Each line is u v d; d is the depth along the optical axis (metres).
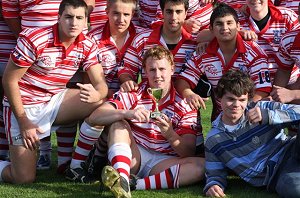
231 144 4.88
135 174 5.18
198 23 5.82
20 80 5.25
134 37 5.82
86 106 5.26
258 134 4.88
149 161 5.20
